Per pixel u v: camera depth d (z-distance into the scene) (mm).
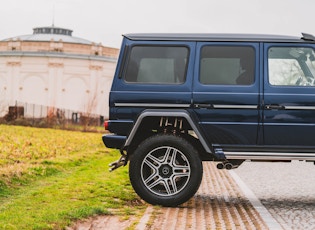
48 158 17359
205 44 8906
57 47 68312
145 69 8898
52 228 6703
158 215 8000
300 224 7578
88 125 59219
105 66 69938
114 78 8867
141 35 8992
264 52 8867
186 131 9312
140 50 8938
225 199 10180
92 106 68688
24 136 28484
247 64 8859
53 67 68000
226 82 8828
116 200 9477
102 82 69750
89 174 13555
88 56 68688
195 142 9281
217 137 8789
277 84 8789
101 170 14828
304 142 8750
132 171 8734
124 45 8945
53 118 58031
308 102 8711
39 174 12891
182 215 8078
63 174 13711
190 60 8859
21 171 12305
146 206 8891
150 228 7027
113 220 7590
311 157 8672
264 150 8781
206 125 8758
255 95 8742
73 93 68375
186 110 8742
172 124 9188
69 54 68062
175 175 8711
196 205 9227
